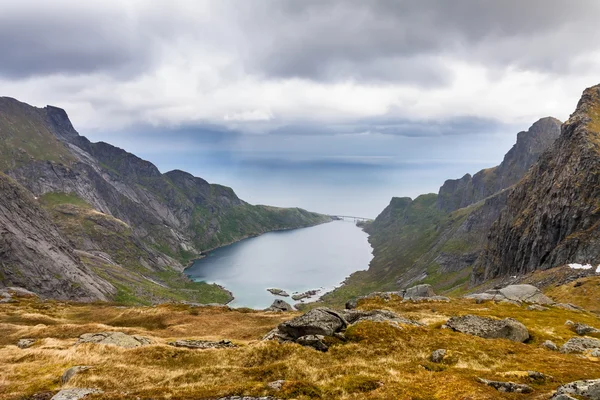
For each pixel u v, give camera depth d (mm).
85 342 55219
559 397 24344
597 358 41344
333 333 48000
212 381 35375
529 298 94938
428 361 39250
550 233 175875
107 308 119062
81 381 35812
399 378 32938
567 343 47062
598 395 23859
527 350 43875
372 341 45031
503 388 29891
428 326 54406
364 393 29906
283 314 104500
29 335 70875
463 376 32781
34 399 32562
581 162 175875
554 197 182000
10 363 45625
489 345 44719
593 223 152250
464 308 86688
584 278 123375
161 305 120438
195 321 92688
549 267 160125
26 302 135375
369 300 108000
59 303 145250
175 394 30797
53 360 45281
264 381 34875
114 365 41375
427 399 27984
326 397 29625
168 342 58625
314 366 38812
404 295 116000
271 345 45094
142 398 29953
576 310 86750
